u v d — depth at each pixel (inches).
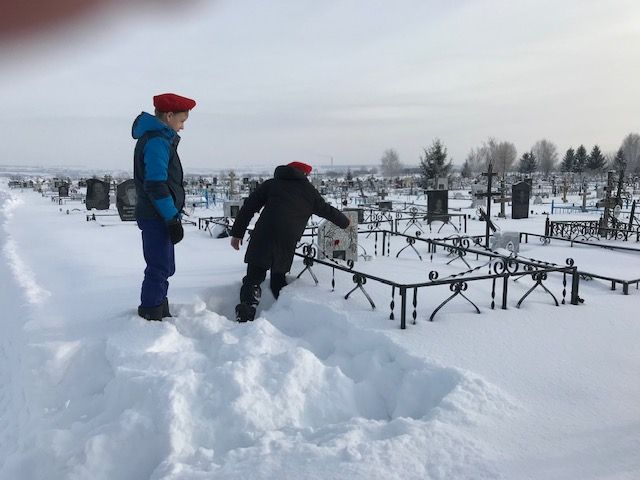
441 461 96.3
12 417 154.7
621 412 118.0
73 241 493.4
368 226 690.8
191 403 119.3
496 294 230.5
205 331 185.5
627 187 1715.1
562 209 1045.8
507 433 107.1
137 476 107.4
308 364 134.5
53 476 108.9
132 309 200.5
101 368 159.0
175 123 187.0
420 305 206.4
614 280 254.1
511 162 3284.9
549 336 172.4
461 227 699.4
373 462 95.0
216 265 326.0
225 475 93.0
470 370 142.3
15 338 189.9
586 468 95.0
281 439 106.8
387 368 146.2
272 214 218.2
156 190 174.7
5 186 2701.8
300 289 227.9
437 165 1926.7
